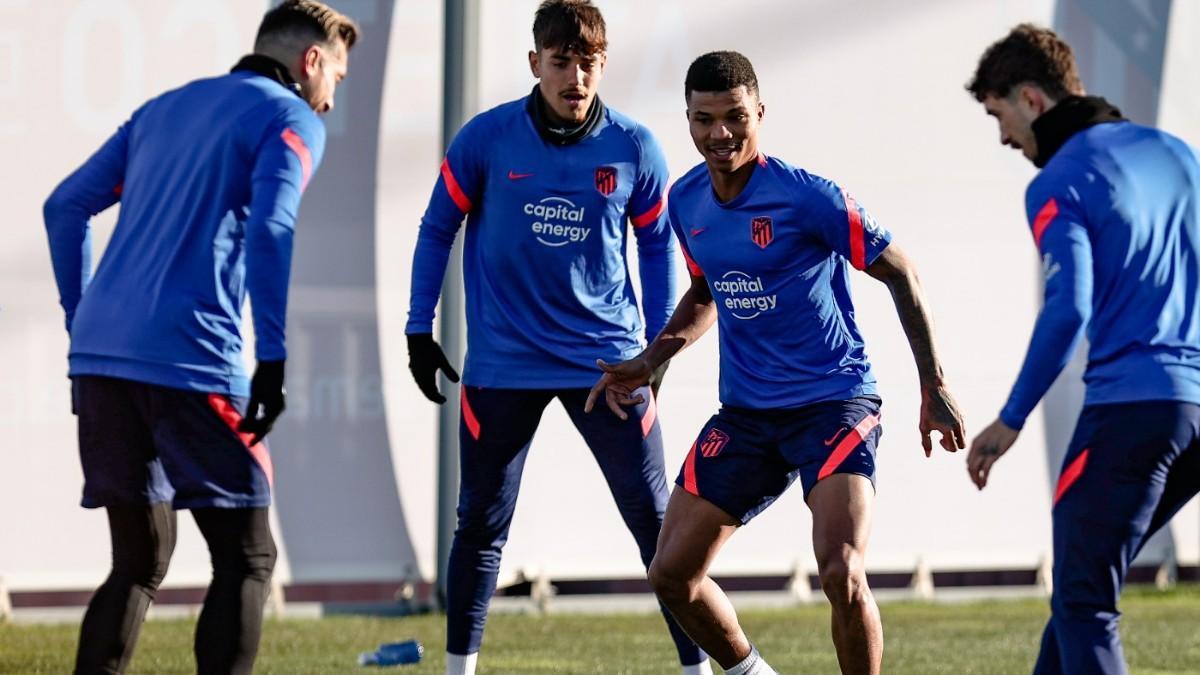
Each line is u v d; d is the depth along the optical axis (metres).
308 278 24.98
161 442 12.23
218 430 12.26
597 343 15.32
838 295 13.44
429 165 25.47
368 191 25.23
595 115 15.30
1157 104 27.50
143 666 18.67
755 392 13.29
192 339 12.16
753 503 13.30
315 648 20.55
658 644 21.02
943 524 26.59
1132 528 11.23
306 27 13.10
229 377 12.31
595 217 15.19
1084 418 11.53
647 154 15.47
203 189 12.26
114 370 12.15
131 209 12.55
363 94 25.22
